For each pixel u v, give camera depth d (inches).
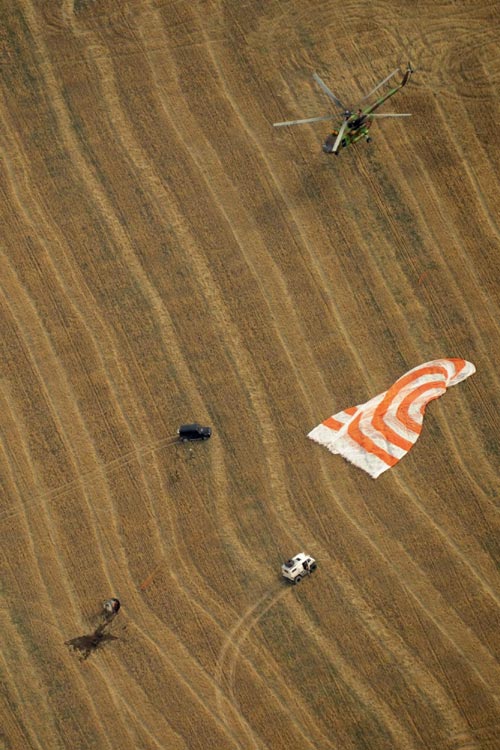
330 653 5408.5
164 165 6609.3
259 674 5369.1
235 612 5516.7
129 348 6186.0
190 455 5910.4
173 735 5251.0
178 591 5580.7
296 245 6437.0
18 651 5452.8
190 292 6318.9
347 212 6515.8
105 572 5634.8
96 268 6378.0
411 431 5954.7
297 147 6643.7
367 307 6299.2
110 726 5275.6
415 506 5767.7
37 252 6407.5
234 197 6535.4
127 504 5797.2
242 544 5693.9
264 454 5915.4
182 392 6077.8
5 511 5787.4
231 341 6200.8
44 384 6107.3
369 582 5575.8
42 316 6264.8
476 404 6053.2
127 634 5477.4
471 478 5846.5
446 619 5477.4
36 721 5300.2
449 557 5634.8
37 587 5605.3
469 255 6422.2
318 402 6058.1
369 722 5255.9
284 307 6289.4
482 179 6594.5
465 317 6274.6
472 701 5295.3
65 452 5930.1
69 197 6525.6
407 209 6525.6
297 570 5492.1
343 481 5841.5
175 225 6471.5
